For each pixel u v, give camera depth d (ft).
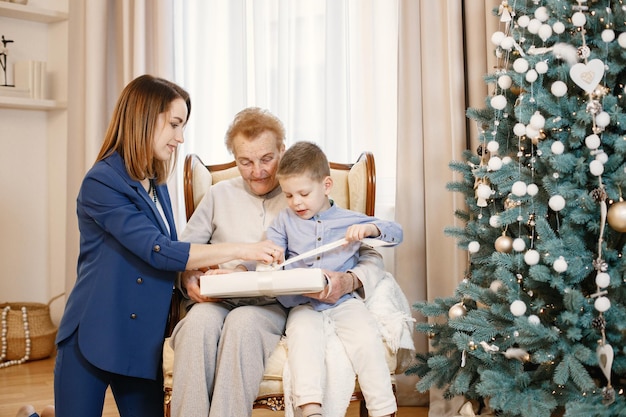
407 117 9.42
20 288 13.32
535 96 6.45
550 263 6.19
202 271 7.00
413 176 9.40
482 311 6.75
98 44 12.05
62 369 6.47
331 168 8.36
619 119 6.04
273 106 10.93
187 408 6.05
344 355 6.44
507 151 7.10
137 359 6.42
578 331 6.01
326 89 10.14
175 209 11.40
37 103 12.74
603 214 5.98
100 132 12.14
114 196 6.45
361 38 10.25
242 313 6.31
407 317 6.79
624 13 6.07
